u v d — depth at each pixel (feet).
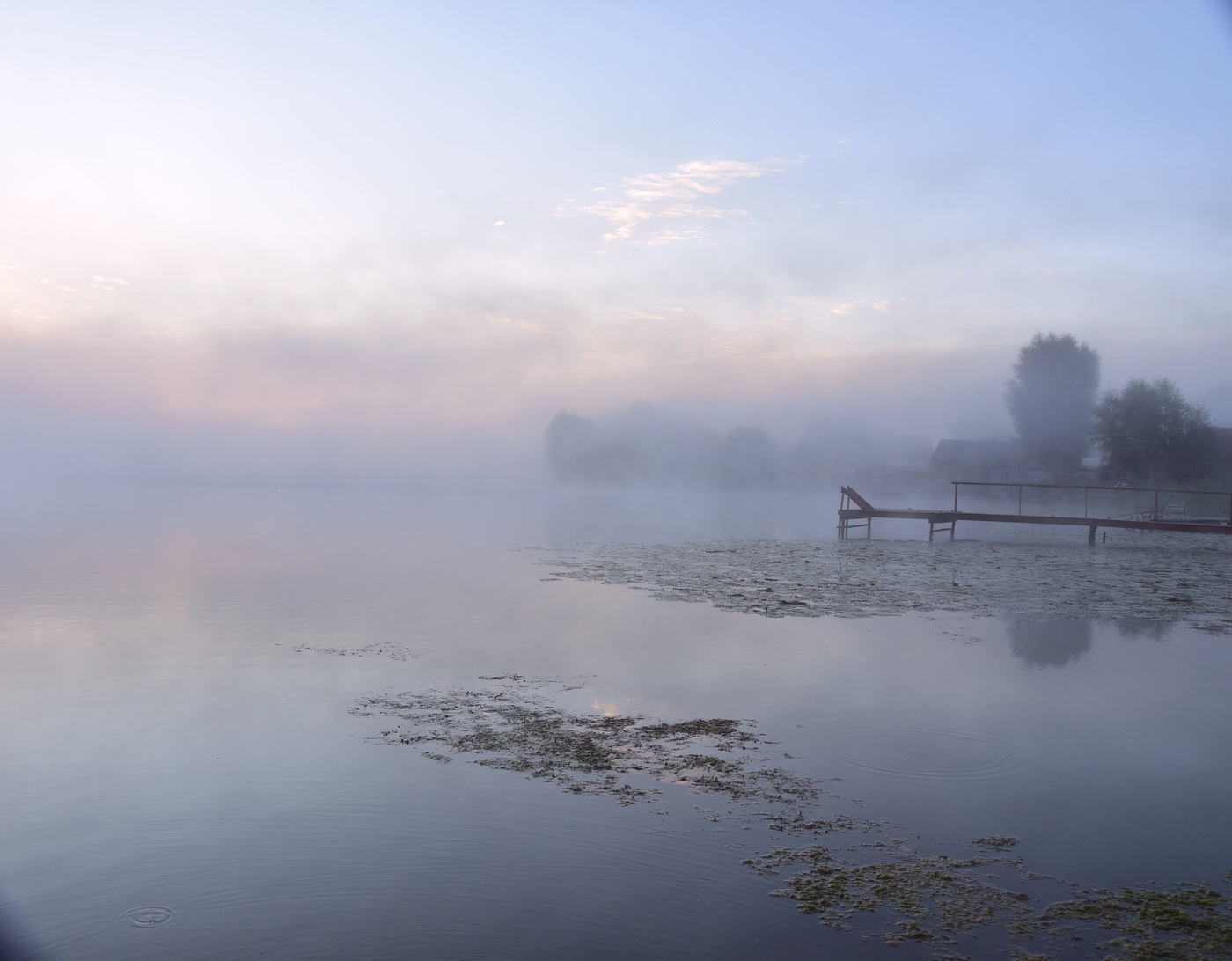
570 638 39.73
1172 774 22.85
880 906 15.87
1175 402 197.47
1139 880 17.04
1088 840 18.79
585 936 14.78
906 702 29.45
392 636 39.81
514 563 71.05
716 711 28.14
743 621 44.42
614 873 17.01
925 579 63.52
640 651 37.01
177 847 17.97
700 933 14.92
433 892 16.20
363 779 21.74
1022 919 15.51
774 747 24.62
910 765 23.34
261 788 21.15
